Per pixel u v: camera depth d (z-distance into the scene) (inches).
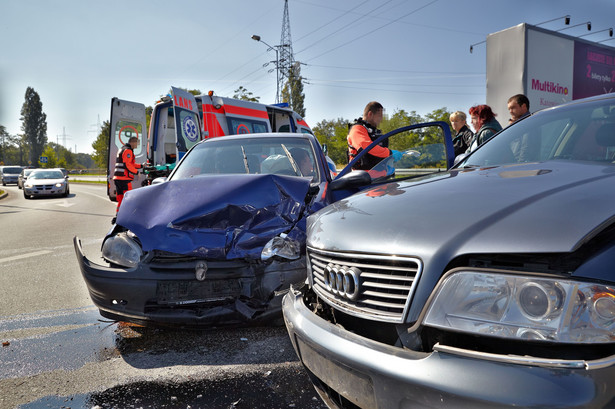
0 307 155.9
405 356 53.7
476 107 192.4
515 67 349.1
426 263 55.2
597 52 401.1
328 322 67.8
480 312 50.1
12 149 5319.9
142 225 118.3
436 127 128.0
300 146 172.4
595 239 48.6
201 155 178.5
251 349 116.0
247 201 121.3
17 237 320.8
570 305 45.7
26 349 120.0
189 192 126.4
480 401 46.1
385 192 84.3
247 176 131.3
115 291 114.3
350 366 59.5
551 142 98.2
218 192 124.1
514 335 47.6
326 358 64.4
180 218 117.3
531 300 47.7
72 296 168.2
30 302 161.3
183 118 354.0
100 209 541.3
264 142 178.4
